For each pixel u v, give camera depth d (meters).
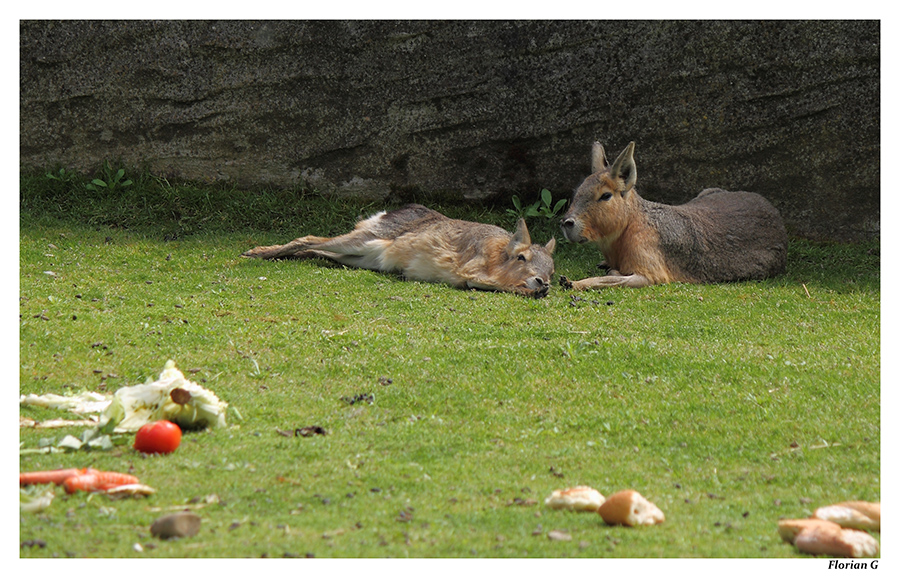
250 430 7.50
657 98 16.14
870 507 5.70
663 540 5.35
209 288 12.45
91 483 5.94
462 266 13.45
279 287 12.64
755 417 8.09
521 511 5.86
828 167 15.96
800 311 12.10
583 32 16.08
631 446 7.43
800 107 15.82
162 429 6.82
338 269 13.92
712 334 10.96
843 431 7.72
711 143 16.19
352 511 5.80
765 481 6.64
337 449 7.05
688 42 15.88
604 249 14.20
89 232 15.30
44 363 8.92
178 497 5.93
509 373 9.26
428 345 10.11
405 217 14.41
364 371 9.24
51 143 17.11
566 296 12.87
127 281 12.60
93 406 7.84
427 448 7.15
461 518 5.70
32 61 16.95
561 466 6.86
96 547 5.05
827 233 16.20
